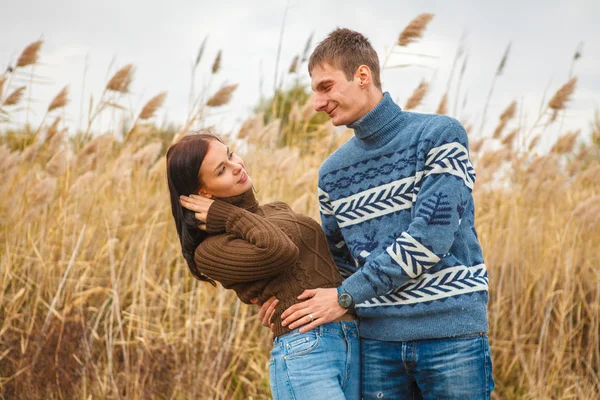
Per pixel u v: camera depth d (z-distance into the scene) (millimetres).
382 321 2184
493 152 4781
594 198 4133
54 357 3420
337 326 2137
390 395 2240
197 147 2084
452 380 2100
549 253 4242
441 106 4422
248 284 2148
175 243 4133
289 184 4543
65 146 4074
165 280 3934
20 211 3912
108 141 4344
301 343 2053
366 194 2258
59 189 4258
